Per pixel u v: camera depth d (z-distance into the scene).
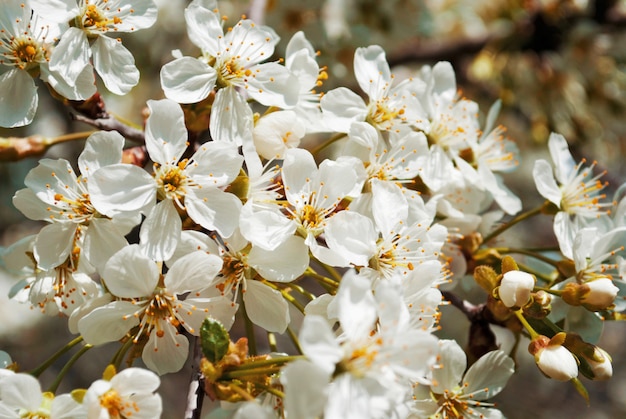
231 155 0.24
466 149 0.28
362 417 0.21
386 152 0.26
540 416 0.59
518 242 0.47
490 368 0.25
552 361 0.24
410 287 0.24
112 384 0.22
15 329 0.49
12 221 0.48
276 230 0.24
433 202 0.26
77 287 0.25
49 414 0.23
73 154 0.44
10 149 0.26
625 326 0.66
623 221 0.27
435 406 0.25
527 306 0.25
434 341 0.22
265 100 0.25
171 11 0.42
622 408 0.62
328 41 0.37
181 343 0.24
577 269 0.26
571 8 0.41
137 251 0.23
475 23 0.43
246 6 0.37
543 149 0.43
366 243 0.24
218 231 0.23
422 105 0.28
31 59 0.25
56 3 0.24
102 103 0.27
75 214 0.24
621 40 0.41
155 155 0.24
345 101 0.26
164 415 0.51
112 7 0.25
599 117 0.42
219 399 0.22
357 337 0.22
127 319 0.23
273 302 0.24
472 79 0.42
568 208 0.28
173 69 0.25
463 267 0.28
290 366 0.21
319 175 0.24
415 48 0.43
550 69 0.41
